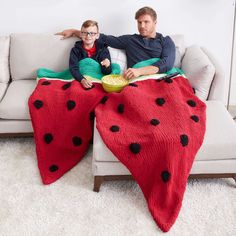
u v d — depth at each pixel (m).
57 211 1.84
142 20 2.39
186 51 2.55
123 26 2.70
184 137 1.80
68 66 2.54
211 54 2.45
